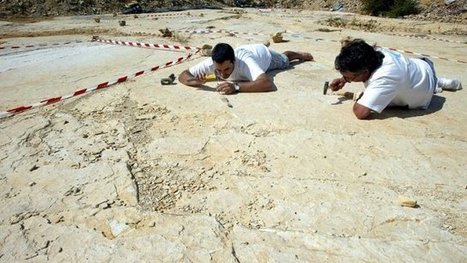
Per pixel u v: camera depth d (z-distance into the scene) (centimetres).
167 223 297
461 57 757
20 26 1238
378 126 428
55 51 824
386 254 266
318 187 334
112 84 570
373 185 337
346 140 402
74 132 432
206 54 716
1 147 402
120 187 338
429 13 1555
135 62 699
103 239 283
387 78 424
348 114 455
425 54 779
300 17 1516
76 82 596
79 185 341
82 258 266
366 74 431
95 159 380
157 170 363
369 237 281
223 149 393
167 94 523
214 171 360
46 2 1573
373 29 1233
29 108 493
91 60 731
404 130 421
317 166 363
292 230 289
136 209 312
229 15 1437
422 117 450
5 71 678
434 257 263
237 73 531
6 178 352
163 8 1762
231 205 316
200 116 458
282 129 425
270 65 605
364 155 378
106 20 1368
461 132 418
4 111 489
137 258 266
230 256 266
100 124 450
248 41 873
